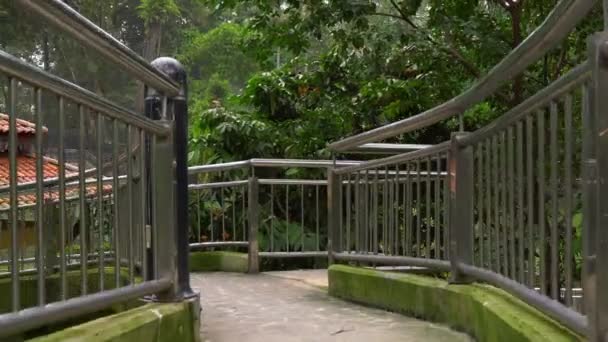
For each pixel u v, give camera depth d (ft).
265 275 16.93
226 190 21.03
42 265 5.31
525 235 6.70
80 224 6.14
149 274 7.88
